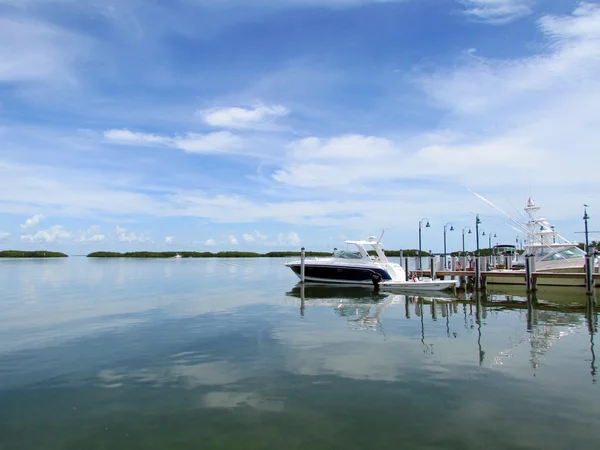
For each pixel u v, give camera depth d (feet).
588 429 24.08
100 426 24.95
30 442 23.08
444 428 24.27
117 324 55.77
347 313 65.41
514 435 23.40
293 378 33.12
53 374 34.45
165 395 29.68
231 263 318.65
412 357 39.01
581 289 101.60
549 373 34.01
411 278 114.32
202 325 55.06
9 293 95.86
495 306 73.97
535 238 116.26
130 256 540.11
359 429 24.25
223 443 22.81
